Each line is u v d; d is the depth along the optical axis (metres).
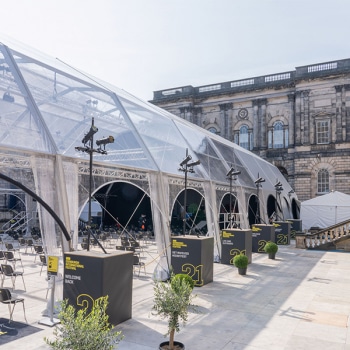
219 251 18.31
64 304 5.30
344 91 47.34
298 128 49.81
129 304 9.05
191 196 33.50
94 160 11.82
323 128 48.75
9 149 9.41
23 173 10.80
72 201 10.73
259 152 53.44
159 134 18.16
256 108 54.44
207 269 13.19
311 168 48.84
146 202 36.34
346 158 46.78
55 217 9.29
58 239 10.05
